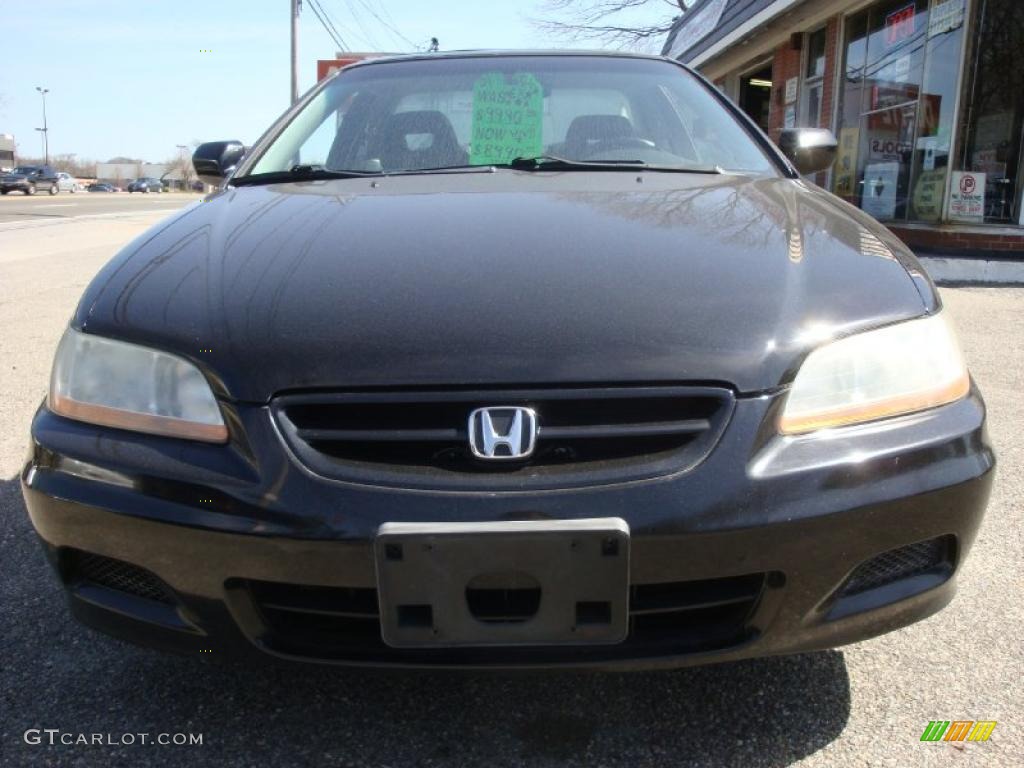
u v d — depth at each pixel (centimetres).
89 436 164
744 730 182
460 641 145
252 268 180
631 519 143
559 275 170
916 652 210
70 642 216
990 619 223
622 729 183
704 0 1563
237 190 245
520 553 141
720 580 154
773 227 195
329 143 274
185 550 153
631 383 151
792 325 160
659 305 161
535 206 207
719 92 298
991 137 816
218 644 159
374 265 177
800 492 149
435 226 195
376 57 321
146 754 176
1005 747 175
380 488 146
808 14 1045
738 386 152
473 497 144
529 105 278
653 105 279
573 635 145
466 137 269
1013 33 797
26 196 4634
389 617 144
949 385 169
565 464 149
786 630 155
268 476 150
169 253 192
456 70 296
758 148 270
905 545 157
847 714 187
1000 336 539
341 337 157
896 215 920
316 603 154
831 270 176
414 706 191
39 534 170
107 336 169
